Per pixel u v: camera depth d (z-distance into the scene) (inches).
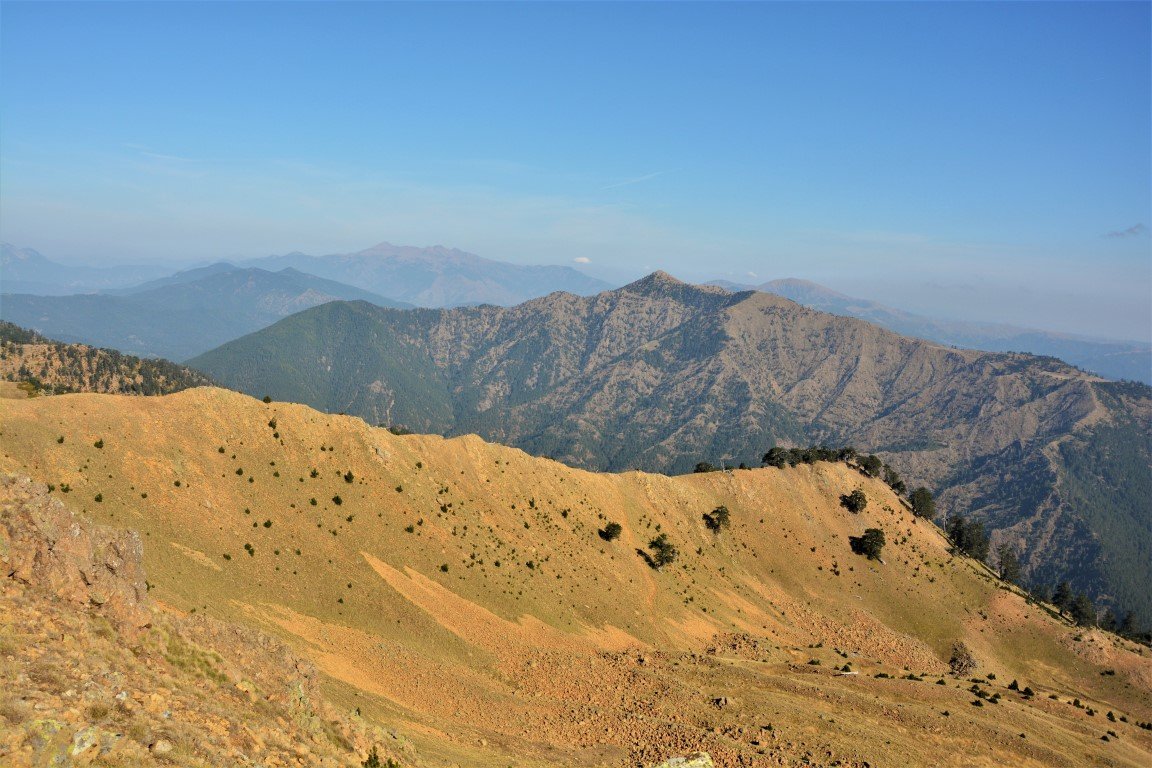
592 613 4813.0
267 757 1337.4
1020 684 6225.4
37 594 1365.7
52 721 1027.3
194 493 3634.4
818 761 3002.0
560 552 5383.9
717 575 6584.6
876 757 3134.8
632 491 7229.3
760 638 5575.8
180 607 2581.2
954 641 6545.3
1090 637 6781.5
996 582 7849.4
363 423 5059.1
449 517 4849.9
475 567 4498.0
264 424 4478.3
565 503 6195.9
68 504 3068.4
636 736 3019.2
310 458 4475.9
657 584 5792.3
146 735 1142.3
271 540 3663.9
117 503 3253.0
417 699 2906.0
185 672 1498.5
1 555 1357.0
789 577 7032.5
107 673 1257.4
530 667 3688.5
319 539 3880.4
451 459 5600.4
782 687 4028.1
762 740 3154.5
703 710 3444.9
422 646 3464.6
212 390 4429.1
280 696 1660.9
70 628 1331.2
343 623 3361.2
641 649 4537.4
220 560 3297.2
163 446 3801.7
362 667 3006.9
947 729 3713.1
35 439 3309.5
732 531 7440.9
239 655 1743.4
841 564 7391.7
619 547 5994.1
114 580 1513.3
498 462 6077.8
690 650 4948.3
